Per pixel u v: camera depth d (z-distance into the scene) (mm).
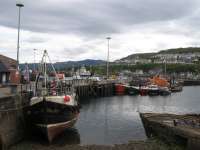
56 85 31734
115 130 31766
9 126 23531
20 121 25594
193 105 56375
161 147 23703
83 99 64812
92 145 24688
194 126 24328
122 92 77812
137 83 87875
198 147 20875
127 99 65438
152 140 25859
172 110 49219
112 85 77750
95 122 36125
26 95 27484
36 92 28562
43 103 24922
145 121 29359
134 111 46125
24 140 25641
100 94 72750
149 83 90938
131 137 28734
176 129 23391
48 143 25281
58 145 25125
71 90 36750
